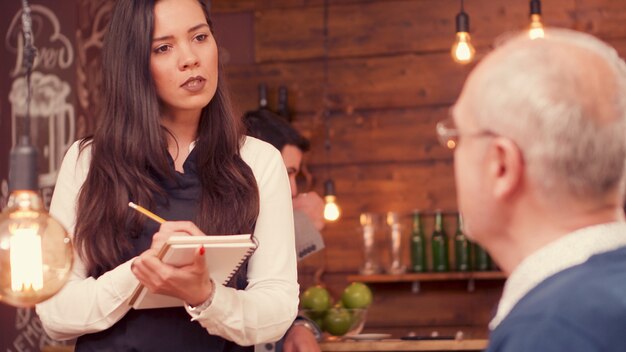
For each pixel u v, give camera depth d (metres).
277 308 1.87
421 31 5.07
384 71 5.09
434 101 5.05
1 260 1.24
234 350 1.92
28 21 1.37
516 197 1.10
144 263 1.66
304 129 5.12
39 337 4.07
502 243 1.14
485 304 4.91
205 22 1.97
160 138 1.94
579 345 0.97
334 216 4.51
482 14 5.02
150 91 1.94
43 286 1.25
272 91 5.16
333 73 5.13
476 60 5.02
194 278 1.67
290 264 1.98
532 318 1.01
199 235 1.71
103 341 1.89
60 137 4.21
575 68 1.06
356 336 3.80
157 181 1.96
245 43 5.20
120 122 1.95
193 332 1.88
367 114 5.10
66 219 1.98
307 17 5.15
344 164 5.09
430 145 5.04
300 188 5.10
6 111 4.20
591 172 1.05
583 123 1.04
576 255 1.06
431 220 5.00
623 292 1.00
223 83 2.05
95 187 1.93
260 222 1.98
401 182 5.05
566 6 4.97
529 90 1.06
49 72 4.25
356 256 5.05
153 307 1.83
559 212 1.08
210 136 1.99
